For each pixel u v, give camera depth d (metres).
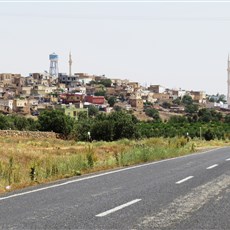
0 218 9.46
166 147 32.78
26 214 9.90
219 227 8.73
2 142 48.78
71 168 19.69
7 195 12.72
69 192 13.27
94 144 50.03
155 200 11.84
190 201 11.72
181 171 19.30
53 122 98.00
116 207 10.79
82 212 10.15
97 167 21.03
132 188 14.11
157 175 17.80
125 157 23.83
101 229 8.48
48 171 18.22
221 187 14.37
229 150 35.88
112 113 72.19
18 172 17.50
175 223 9.06
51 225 8.80
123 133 67.00
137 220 9.33
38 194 12.90
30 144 48.16
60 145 50.12
